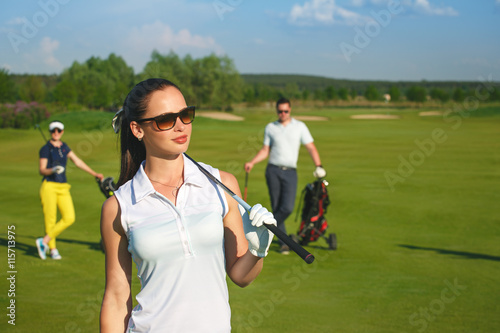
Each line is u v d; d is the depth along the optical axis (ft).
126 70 271.28
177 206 6.24
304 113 201.36
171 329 6.04
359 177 46.83
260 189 40.83
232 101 289.53
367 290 17.13
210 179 6.53
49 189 20.97
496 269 19.67
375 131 110.32
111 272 6.56
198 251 6.15
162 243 6.10
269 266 20.40
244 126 125.70
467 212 31.40
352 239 24.90
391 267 19.99
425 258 21.33
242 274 6.51
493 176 47.39
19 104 110.22
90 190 39.42
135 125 6.52
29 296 15.92
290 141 23.35
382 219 29.58
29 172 51.65
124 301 6.59
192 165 6.56
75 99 169.37
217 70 285.43
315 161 23.48
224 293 6.36
